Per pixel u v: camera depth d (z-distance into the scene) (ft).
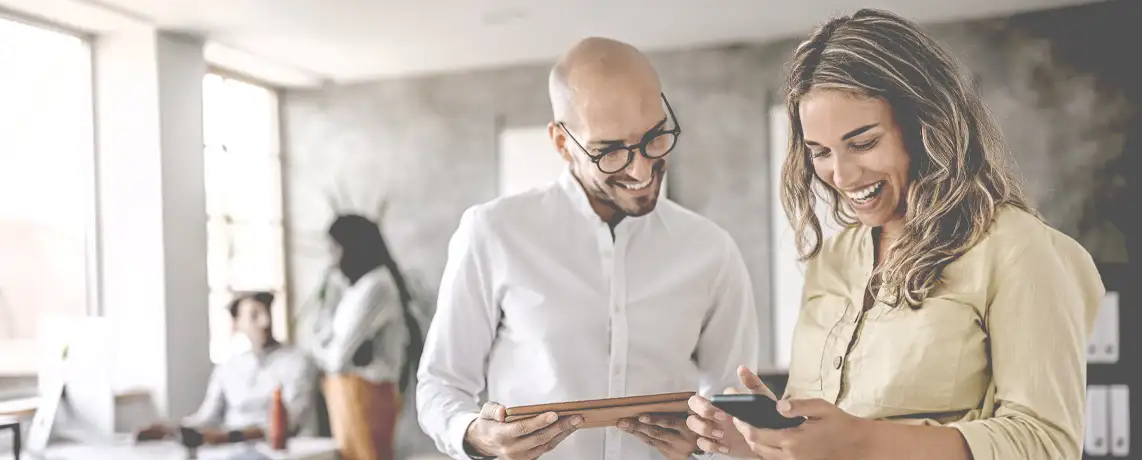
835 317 4.65
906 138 4.09
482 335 6.79
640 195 6.02
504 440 5.34
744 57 19.90
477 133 21.95
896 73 3.95
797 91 4.26
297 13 16.79
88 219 17.56
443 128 22.24
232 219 21.31
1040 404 3.69
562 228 6.63
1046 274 3.79
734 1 16.74
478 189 21.97
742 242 19.90
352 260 16.65
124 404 16.66
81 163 17.47
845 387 4.44
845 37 4.11
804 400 3.62
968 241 3.98
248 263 21.88
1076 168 18.17
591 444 6.45
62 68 17.13
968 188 3.99
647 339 6.56
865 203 4.24
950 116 3.95
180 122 17.88
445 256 22.21
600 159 5.93
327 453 13.04
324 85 23.18
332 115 23.11
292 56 20.11
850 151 4.13
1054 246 3.89
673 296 6.63
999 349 3.86
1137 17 17.80
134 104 17.48
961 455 3.64
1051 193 18.28
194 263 18.11
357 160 22.86
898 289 4.12
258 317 15.72
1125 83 17.90
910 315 4.13
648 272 6.64
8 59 16.15
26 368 16.14
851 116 4.05
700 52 20.20
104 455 12.53
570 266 6.57
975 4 17.61
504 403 6.65
